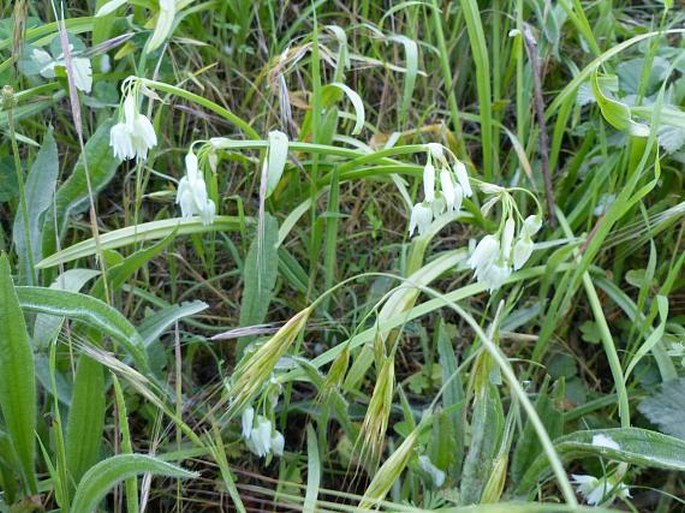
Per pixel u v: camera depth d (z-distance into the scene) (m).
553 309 0.30
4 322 0.22
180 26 0.36
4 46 0.30
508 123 0.38
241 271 0.31
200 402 0.29
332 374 0.24
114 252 0.27
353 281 0.34
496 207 0.35
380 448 0.24
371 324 0.31
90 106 0.32
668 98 0.33
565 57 0.38
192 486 0.28
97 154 0.27
